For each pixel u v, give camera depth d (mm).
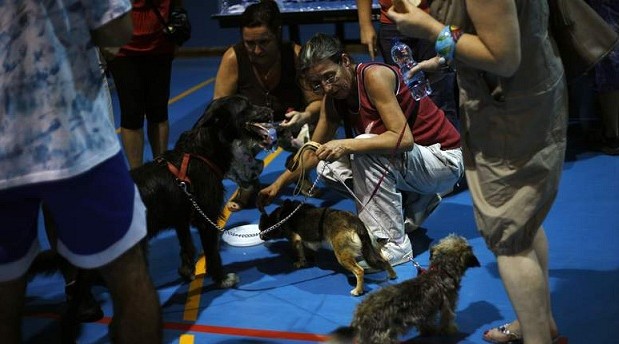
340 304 3590
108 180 2131
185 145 3637
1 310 2314
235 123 3590
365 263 3945
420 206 4254
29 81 1981
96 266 2174
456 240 3256
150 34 4832
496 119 2488
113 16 2102
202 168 3596
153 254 4328
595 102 6121
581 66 2572
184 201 3598
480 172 2604
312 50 3674
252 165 3709
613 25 5203
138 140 5055
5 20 1959
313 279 3879
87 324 3520
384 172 3793
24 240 2195
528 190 2527
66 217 2115
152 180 3504
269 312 3555
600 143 5590
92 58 2119
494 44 2285
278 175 5625
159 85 5074
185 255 3910
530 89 2424
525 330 2666
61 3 1999
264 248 4316
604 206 4574
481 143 2564
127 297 2293
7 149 2002
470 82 2518
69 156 2023
